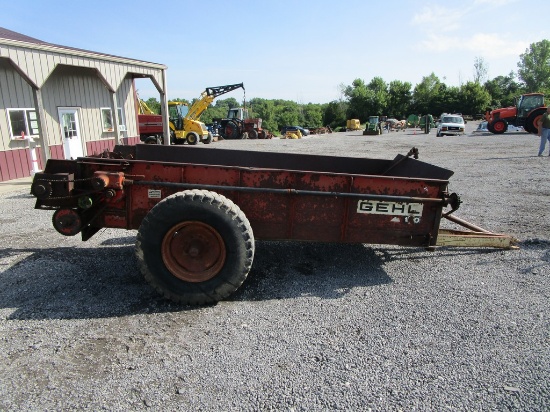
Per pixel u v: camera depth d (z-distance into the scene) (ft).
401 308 10.97
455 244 14.92
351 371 8.24
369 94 280.31
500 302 11.31
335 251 15.66
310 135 142.10
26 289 12.15
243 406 7.25
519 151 50.06
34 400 7.38
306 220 12.32
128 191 12.15
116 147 18.04
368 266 14.12
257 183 12.14
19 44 30.12
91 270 13.62
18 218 21.59
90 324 10.11
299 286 12.41
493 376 8.11
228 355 8.79
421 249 15.94
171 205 10.66
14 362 8.54
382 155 51.75
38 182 11.73
